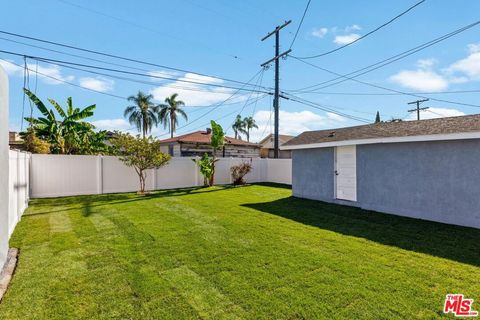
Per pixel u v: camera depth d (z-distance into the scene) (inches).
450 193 273.1
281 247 203.3
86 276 154.4
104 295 133.9
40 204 388.2
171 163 586.6
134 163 500.7
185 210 342.0
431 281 148.3
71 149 577.6
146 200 422.3
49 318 115.6
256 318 115.4
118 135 517.7
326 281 148.3
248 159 700.7
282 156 1227.2
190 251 194.2
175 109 1448.1
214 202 403.9
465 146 262.8
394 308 122.5
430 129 295.6
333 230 251.0
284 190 549.3
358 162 362.9
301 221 286.0
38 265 169.6
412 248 201.5
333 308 122.6
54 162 465.1
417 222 281.0
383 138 321.1
